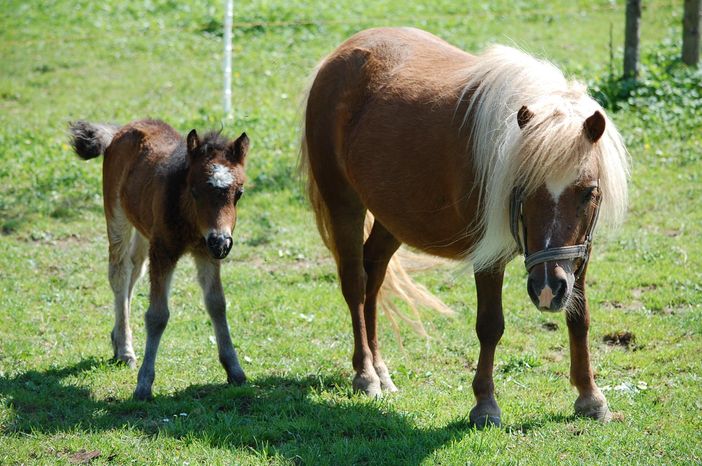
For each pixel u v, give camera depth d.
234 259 12.88
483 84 7.07
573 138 6.17
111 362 9.32
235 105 20.78
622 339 9.66
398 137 7.76
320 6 30.23
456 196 7.21
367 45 8.84
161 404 8.06
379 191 7.96
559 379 8.70
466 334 10.05
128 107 21.03
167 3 31.22
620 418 7.50
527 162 6.28
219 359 8.85
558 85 6.86
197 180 7.83
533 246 6.36
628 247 12.29
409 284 9.40
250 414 7.95
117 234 9.45
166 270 8.45
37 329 10.27
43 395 8.35
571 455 6.79
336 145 8.78
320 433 7.42
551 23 27.92
